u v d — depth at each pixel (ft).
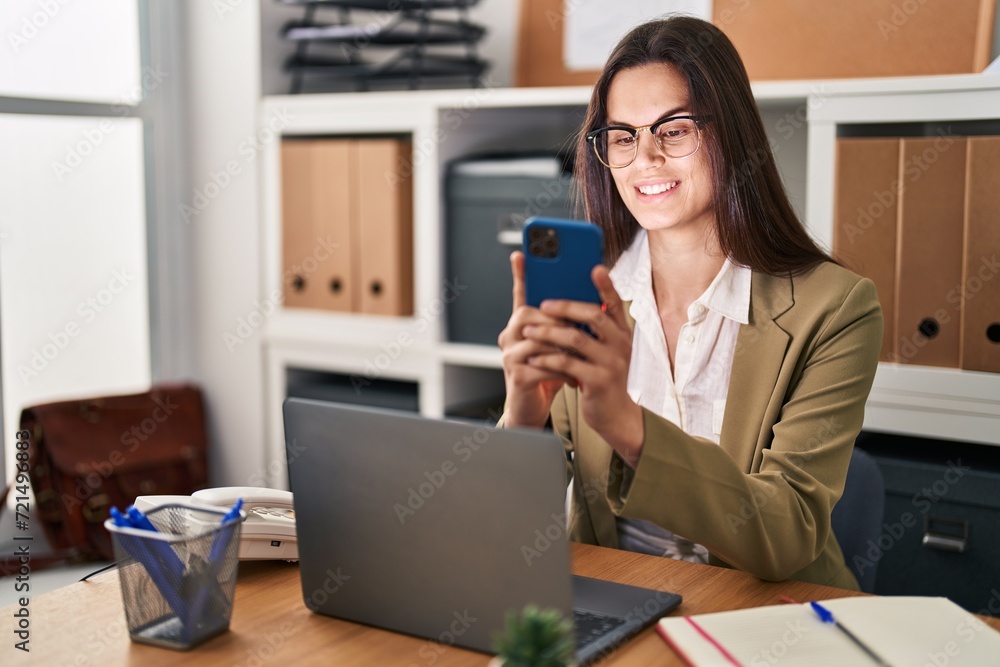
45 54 8.30
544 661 2.44
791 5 7.00
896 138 6.24
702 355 4.96
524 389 3.70
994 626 3.46
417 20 8.18
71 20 8.43
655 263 5.16
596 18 8.02
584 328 3.58
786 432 4.39
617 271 5.37
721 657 3.17
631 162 4.98
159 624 3.43
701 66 4.81
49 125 8.43
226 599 3.51
